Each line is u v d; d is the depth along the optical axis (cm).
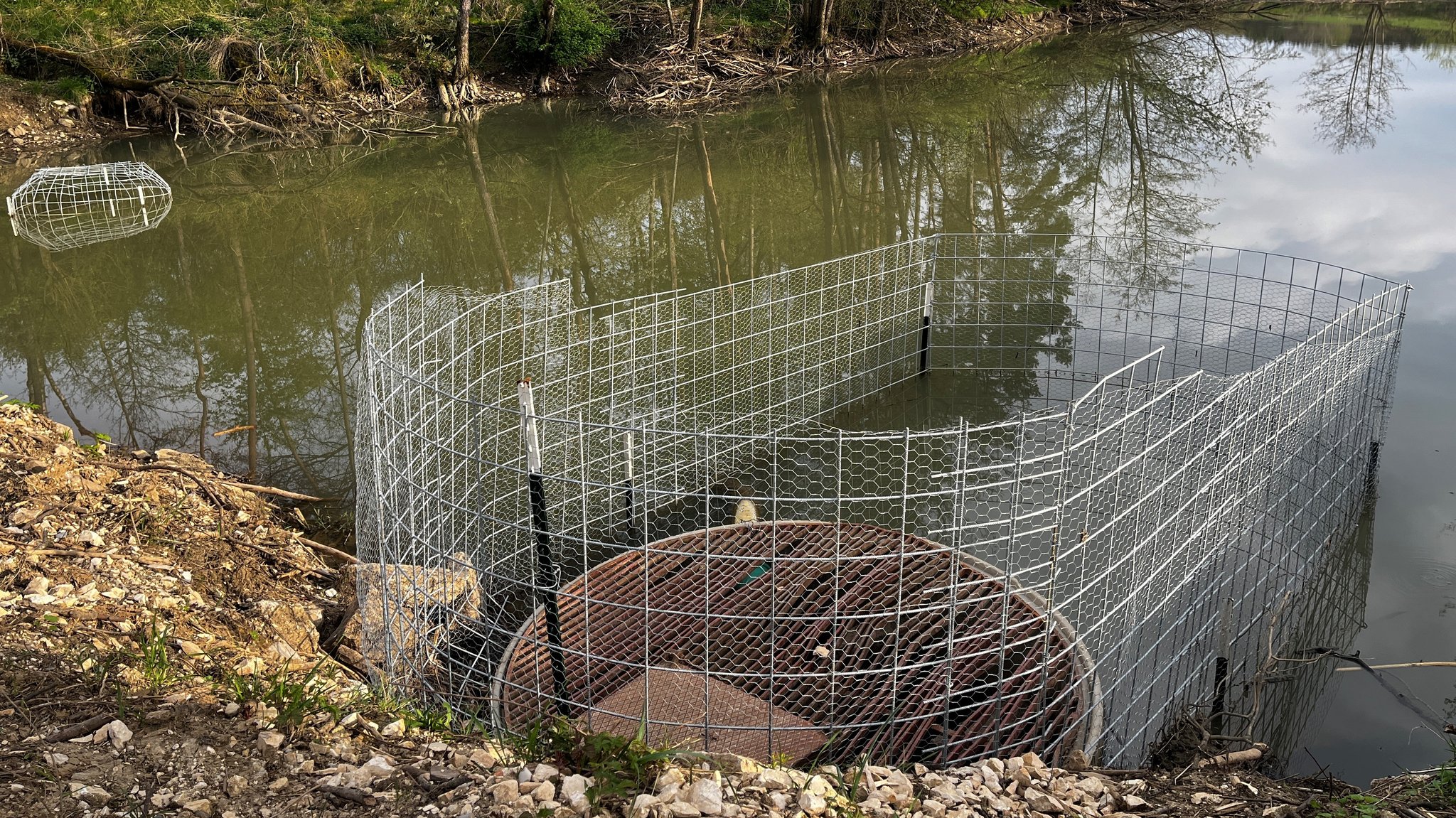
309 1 2925
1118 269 1695
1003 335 1423
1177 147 2573
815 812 467
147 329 1431
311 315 1480
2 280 1602
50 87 2434
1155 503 751
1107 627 754
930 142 2533
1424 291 1541
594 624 761
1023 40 3875
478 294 1468
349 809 449
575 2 3119
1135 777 577
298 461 1069
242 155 2381
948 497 1012
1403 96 3195
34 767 451
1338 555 934
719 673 615
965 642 729
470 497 952
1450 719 742
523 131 2655
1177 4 4459
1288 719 741
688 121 2772
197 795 448
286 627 728
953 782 534
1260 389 788
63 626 584
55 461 805
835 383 1245
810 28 3384
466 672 734
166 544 771
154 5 2727
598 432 1062
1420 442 1123
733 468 1062
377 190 2108
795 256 1738
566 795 454
